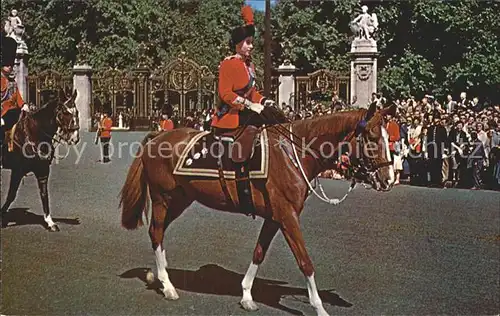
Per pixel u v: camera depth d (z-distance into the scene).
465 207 13.41
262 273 7.93
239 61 6.47
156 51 33.62
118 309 6.34
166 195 6.83
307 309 6.43
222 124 6.41
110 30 32.41
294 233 5.99
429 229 10.90
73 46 33.28
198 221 11.79
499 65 26.23
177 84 29.61
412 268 8.16
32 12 33.44
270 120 6.43
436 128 16.81
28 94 29.69
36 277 7.59
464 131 16.69
